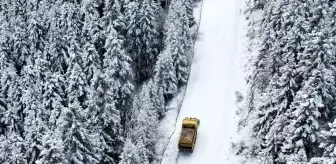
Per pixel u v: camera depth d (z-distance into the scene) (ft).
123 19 191.42
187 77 177.78
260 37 173.27
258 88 145.18
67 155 120.88
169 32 175.63
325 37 107.55
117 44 164.25
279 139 107.86
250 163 130.21
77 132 122.21
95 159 126.31
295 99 105.19
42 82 181.06
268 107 122.42
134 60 193.26
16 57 213.05
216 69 181.06
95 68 170.09
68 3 202.49
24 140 151.12
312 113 98.22
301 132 100.32
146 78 195.62
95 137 133.59
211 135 152.35
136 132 143.23
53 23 206.69
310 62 109.70
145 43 190.08
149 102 149.28
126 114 163.63
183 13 181.88
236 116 154.71
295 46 126.21
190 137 146.61
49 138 113.50
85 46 174.19
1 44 210.18
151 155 143.13
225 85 171.73
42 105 171.22
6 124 179.32
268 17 162.09
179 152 147.95
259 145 126.93
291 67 113.80
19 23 215.51
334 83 106.83
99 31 191.72
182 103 168.25
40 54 198.29
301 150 94.53
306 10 139.64
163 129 157.79
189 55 185.57
